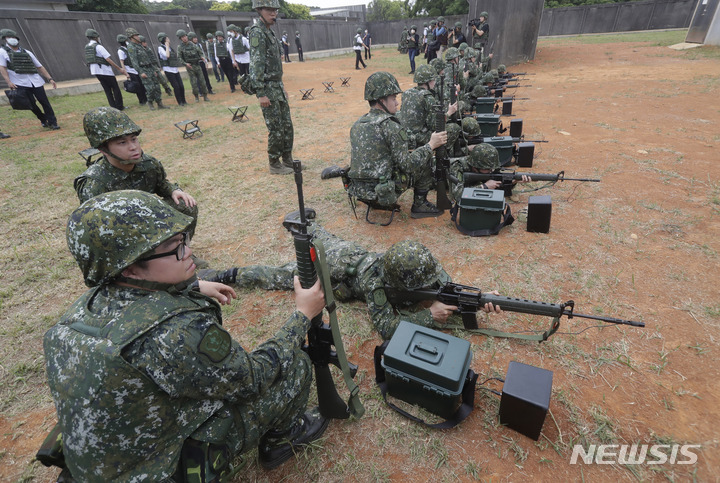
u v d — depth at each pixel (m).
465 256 4.39
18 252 4.89
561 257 4.26
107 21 18.45
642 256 4.18
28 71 10.30
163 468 1.58
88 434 1.43
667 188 5.65
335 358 2.30
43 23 16.42
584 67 17.53
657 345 3.07
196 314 1.57
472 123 6.41
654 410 2.58
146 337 1.44
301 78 21.12
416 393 2.58
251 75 6.32
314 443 2.48
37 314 3.85
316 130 10.23
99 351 1.39
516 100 12.13
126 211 1.50
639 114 9.57
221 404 1.79
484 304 2.87
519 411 2.37
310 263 2.03
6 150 9.13
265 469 2.38
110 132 3.08
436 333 2.61
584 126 8.91
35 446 2.61
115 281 1.59
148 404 1.48
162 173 3.81
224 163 7.98
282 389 2.09
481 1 18.28
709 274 3.82
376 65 25.25
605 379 2.82
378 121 4.59
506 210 4.82
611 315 3.39
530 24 18.89
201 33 30.86
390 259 2.95
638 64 17.17
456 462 2.35
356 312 3.65
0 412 2.87
